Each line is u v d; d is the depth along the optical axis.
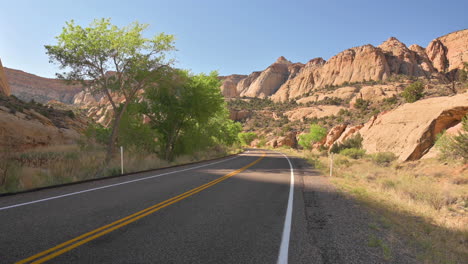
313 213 5.15
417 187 9.57
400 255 3.15
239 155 33.06
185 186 8.23
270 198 6.65
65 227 3.91
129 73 14.41
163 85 15.73
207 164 17.95
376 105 89.31
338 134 50.69
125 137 16.48
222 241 3.47
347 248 3.31
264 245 3.35
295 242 3.48
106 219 4.40
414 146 19.66
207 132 25.59
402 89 116.25
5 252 2.95
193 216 4.73
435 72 184.75
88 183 8.62
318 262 2.86
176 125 19.89
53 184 7.96
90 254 2.96
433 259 3.09
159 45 14.47
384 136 26.05
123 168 11.83
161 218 4.55
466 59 182.12
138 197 6.36
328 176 12.05
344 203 6.25
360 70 181.00
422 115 22.67
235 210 5.26
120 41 13.44
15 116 21.22
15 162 9.64
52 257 2.85
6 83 45.62
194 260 2.85
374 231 4.10
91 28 13.32
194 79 19.58
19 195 6.38
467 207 7.38
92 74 13.81
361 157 24.53
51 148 19.67
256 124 116.88
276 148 68.62
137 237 3.56
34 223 4.08
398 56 187.25
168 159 19.16
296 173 13.09
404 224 4.66
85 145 19.47
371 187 9.47
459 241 4.18
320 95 151.50
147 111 19.02
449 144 14.91
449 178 12.10
